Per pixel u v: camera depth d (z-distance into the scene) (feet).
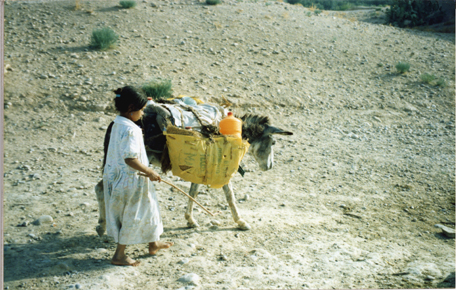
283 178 20.79
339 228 15.52
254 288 10.67
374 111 32.83
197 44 38.83
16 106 26.18
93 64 32.01
